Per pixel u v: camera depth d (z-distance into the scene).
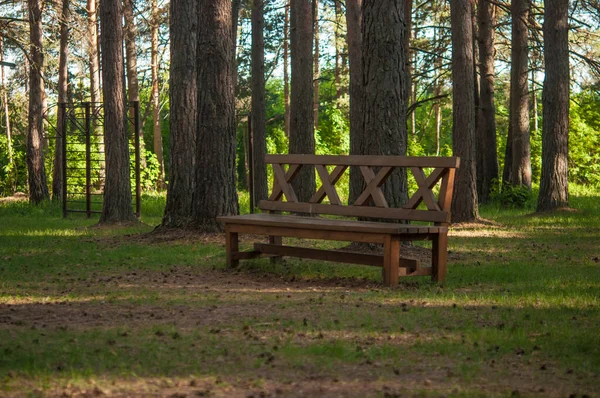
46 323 6.05
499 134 44.25
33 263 10.32
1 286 8.17
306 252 9.03
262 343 5.26
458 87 17.95
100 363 4.68
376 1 10.59
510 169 28.36
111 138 18.08
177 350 5.05
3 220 19.95
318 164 9.39
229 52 13.40
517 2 25.77
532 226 16.91
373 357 4.88
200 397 3.97
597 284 8.23
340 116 39.69
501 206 24.34
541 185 20.81
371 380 4.34
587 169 38.50
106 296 7.46
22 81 35.41
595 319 6.21
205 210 13.49
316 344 5.23
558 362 4.79
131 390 4.10
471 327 5.80
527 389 4.16
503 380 4.37
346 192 29.72
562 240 13.77
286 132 45.22
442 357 4.91
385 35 10.56
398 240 8.06
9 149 37.19
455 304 6.84
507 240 13.82
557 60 20.55
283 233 8.95
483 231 15.84
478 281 8.55
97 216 21.95
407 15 23.73
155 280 8.70
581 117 39.62
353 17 17.22
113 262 10.45
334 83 50.12
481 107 26.03
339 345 5.10
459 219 17.80
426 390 4.11
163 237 13.45
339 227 8.27
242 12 35.12
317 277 8.88
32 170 25.53
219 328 5.79
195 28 15.14
